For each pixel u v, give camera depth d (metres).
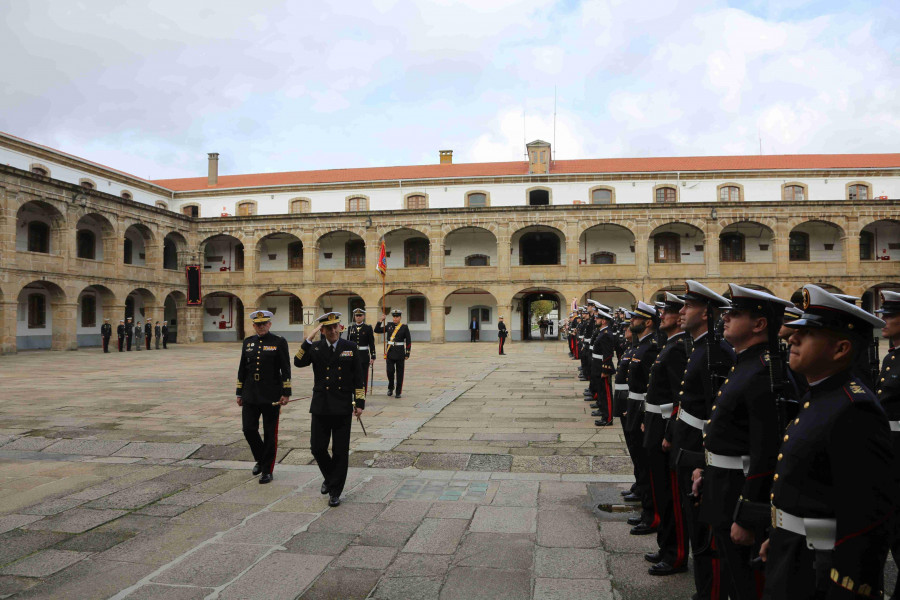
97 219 34.56
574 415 10.90
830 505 2.36
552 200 40.41
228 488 6.76
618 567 4.53
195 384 16.36
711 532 3.54
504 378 17.48
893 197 38.03
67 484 6.91
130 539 5.17
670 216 37.59
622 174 39.75
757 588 3.23
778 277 36.91
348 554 4.82
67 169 35.41
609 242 40.69
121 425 10.11
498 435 9.12
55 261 31.05
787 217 36.88
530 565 4.57
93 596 4.11
